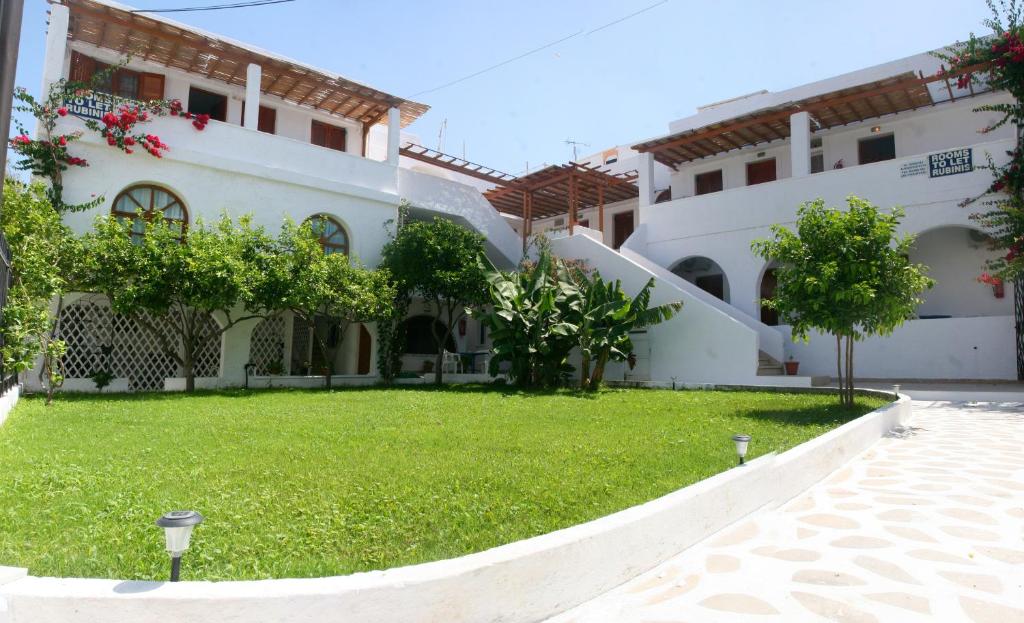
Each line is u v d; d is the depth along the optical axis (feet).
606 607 10.33
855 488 18.19
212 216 46.78
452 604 8.84
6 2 13.50
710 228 60.44
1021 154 44.09
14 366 25.30
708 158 68.69
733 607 10.20
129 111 43.21
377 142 71.51
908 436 27.22
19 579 7.97
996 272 45.93
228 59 49.08
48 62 40.83
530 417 30.45
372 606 8.22
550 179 68.33
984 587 10.92
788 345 54.95
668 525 12.61
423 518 13.69
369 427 26.21
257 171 48.78
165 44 47.78
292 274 43.55
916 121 56.70
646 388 50.01
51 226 34.06
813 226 31.78
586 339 46.80
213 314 47.29
